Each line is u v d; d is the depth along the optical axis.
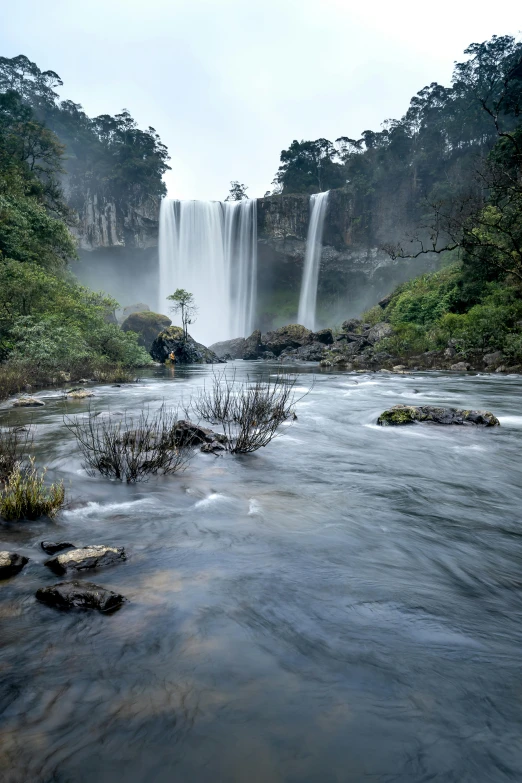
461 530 3.81
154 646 2.19
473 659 2.14
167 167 97.19
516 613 2.57
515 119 69.44
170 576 2.93
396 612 2.54
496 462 6.03
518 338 24.17
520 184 20.41
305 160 109.12
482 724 1.74
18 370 16.36
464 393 14.06
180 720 1.72
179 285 78.81
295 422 8.96
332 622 2.43
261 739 1.64
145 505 4.33
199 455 6.24
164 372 26.17
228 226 80.81
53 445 6.70
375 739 1.65
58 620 2.41
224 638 2.26
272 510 4.20
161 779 1.47
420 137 84.25
